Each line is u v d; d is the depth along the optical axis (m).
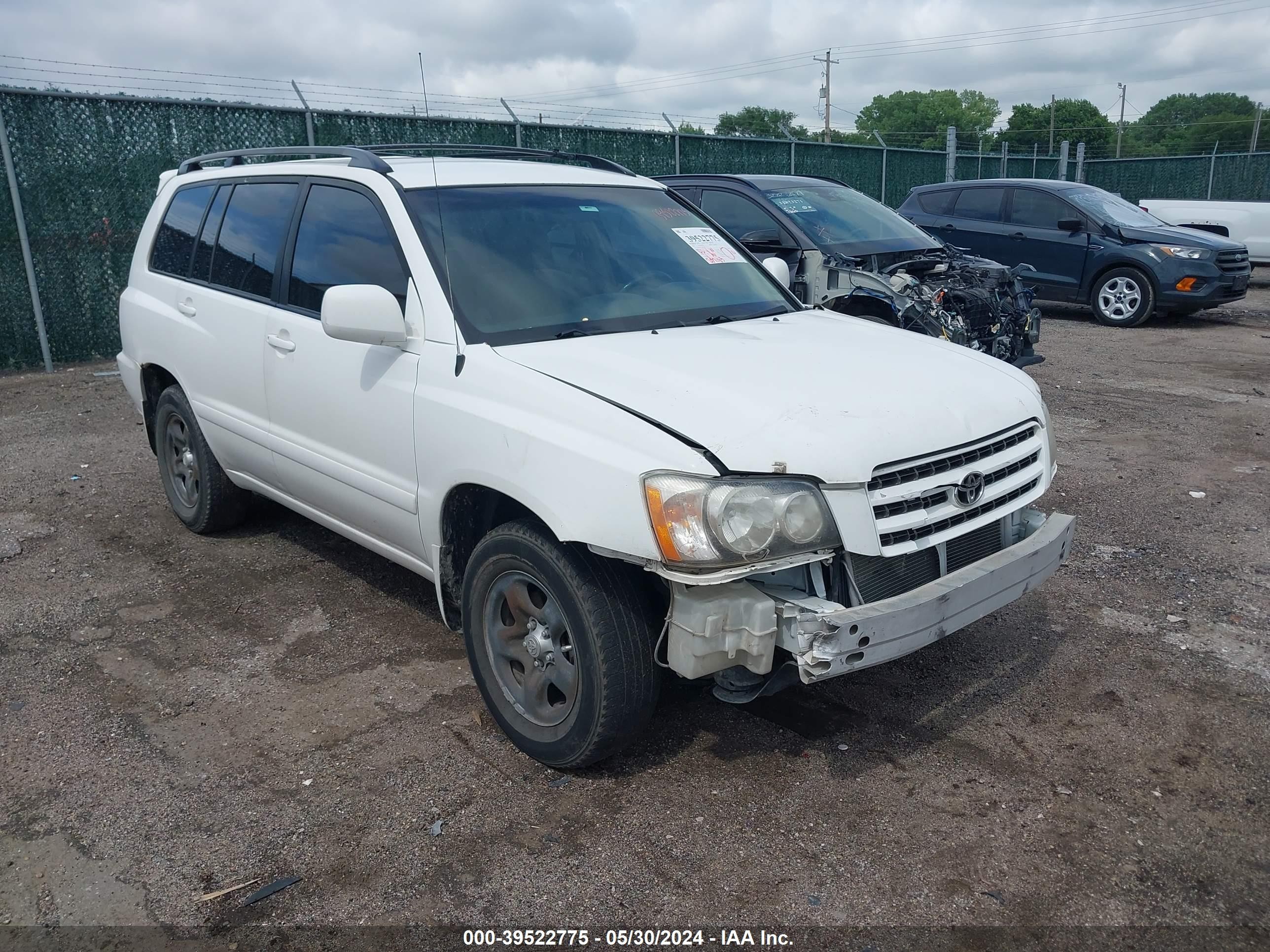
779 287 4.41
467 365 3.29
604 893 2.69
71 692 3.79
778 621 2.73
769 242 8.14
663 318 3.74
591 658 2.92
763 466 2.68
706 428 2.77
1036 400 3.40
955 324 7.34
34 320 10.12
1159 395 8.59
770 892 2.68
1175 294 12.20
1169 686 3.74
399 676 3.90
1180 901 2.63
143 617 4.44
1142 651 4.02
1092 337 11.88
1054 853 2.82
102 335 10.60
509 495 3.07
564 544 2.95
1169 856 2.80
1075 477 6.26
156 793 3.15
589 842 2.89
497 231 3.76
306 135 11.48
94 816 3.04
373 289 3.35
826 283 7.85
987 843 2.87
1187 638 4.12
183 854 2.87
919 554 3.01
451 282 3.49
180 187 5.33
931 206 14.09
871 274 7.54
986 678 3.83
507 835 2.93
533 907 2.64
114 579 4.86
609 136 14.45
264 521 5.68
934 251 8.80
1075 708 3.60
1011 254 13.34
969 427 3.03
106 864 2.83
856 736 3.44
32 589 4.74
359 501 3.87
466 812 3.04
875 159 19.45
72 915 2.63
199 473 5.16
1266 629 4.18
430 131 12.45
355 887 2.72
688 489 2.65
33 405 8.64
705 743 3.41
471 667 3.44
